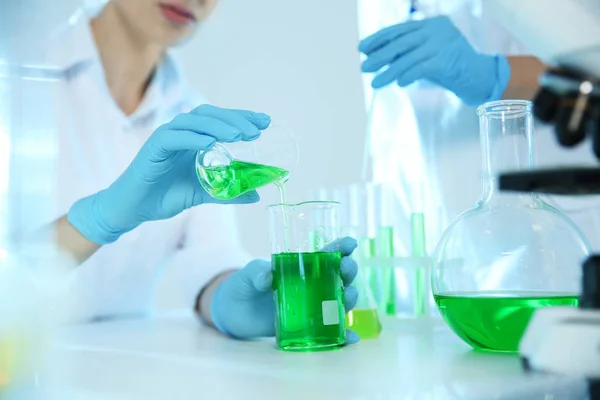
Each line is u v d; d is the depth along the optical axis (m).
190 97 2.56
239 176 1.29
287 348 1.30
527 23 0.98
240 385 0.97
